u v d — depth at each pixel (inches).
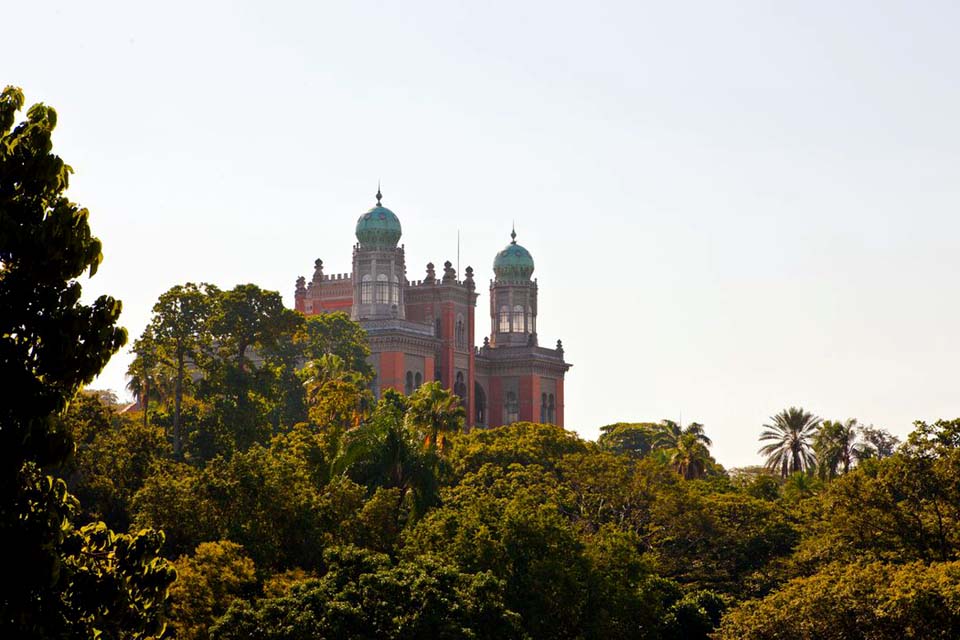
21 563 2657.5
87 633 2883.9
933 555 6683.1
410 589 5329.7
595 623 6077.8
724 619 6087.6
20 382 2714.1
